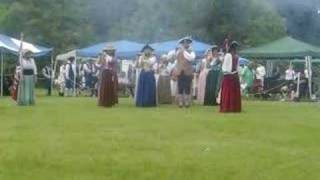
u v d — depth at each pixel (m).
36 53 24.55
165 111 12.66
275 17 31.92
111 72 14.28
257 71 22.33
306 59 22.25
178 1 32.59
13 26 35.91
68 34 35.47
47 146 7.29
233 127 9.39
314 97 20.88
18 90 14.88
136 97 14.45
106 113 11.94
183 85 14.16
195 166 6.25
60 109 13.13
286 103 17.33
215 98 15.27
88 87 23.88
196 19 32.44
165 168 6.16
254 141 7.93
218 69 15.33
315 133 8.80
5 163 6.32
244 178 5.79
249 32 31.95
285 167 6.26
